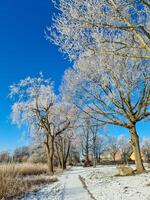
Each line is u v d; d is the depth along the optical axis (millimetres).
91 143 88312
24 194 17297
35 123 44156
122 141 107750
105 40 12141
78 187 20938
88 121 28594
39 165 42031
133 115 27234
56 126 45000
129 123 27531
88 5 11734
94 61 22188
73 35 12539
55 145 63906
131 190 16375
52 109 43312
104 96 26734
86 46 12414
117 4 11156
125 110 27062
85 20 11695
